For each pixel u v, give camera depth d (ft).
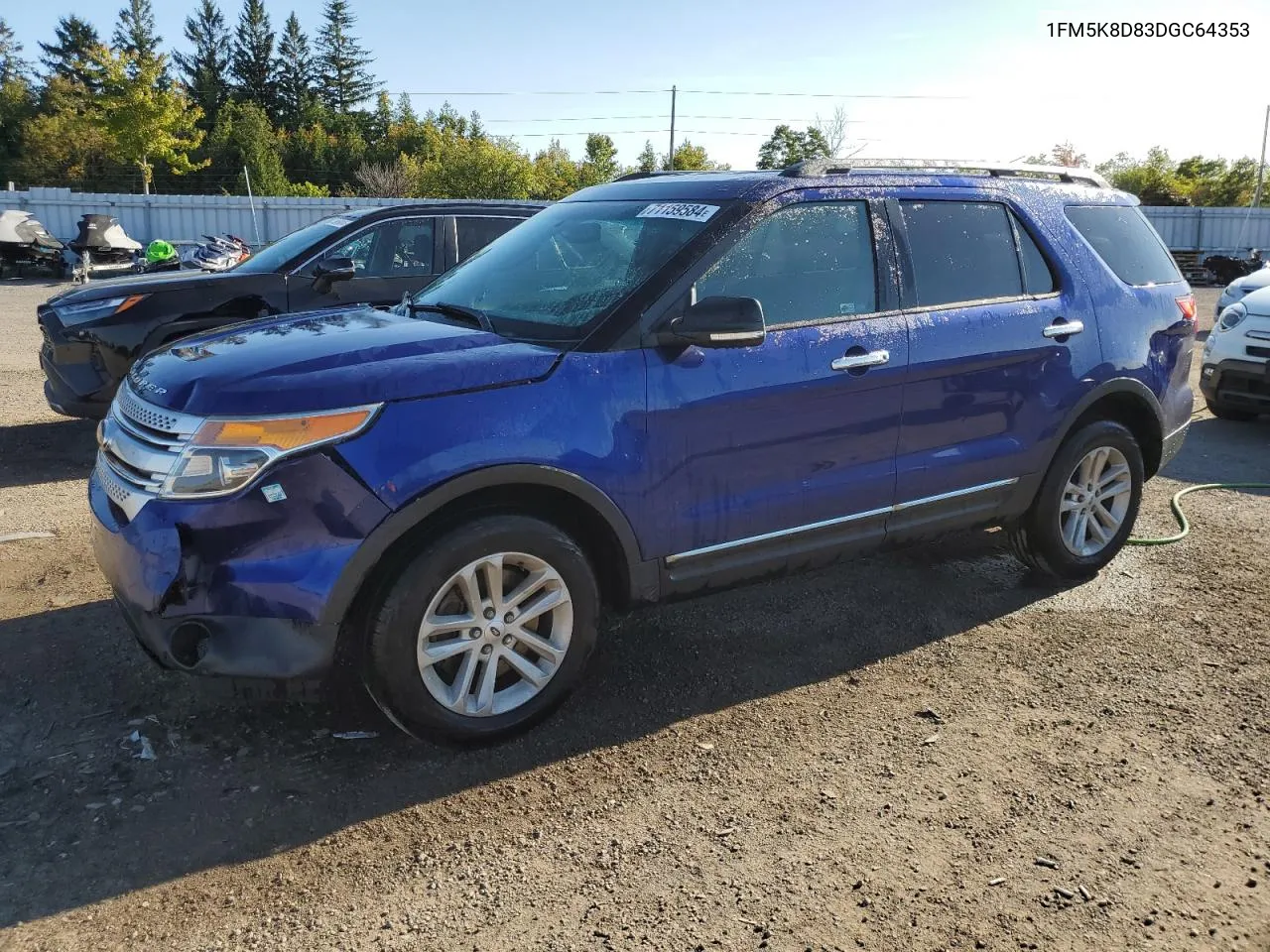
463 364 10.41
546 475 10.52
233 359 10.62
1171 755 11.02
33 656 12.75
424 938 8.12
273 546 9.58
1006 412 14.24
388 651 10.03
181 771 10.39
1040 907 8.55
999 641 13.94
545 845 9.33
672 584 11.84
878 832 9.57
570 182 184.14
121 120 135.64
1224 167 198.80
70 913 8.31
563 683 11.28
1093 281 15.34
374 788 10.17
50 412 27.78
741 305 10.78
